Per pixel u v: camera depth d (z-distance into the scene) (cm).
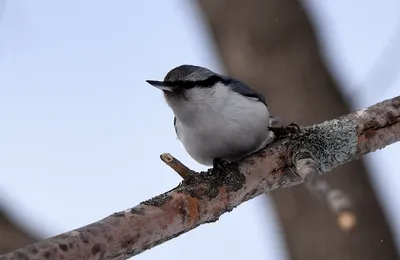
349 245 440
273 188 426
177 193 421
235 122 430
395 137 428
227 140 430
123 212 418
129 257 417
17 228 427
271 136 430
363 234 441
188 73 431
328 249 441
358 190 441
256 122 430
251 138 430
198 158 432
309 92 443
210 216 422
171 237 420
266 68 444
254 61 444
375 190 443
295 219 442
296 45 444
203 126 430
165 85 431
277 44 444
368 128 427
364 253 440
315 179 415
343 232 441
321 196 412
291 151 425
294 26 444
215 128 430
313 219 441
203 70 432
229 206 423
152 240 418
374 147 428
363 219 441
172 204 420
